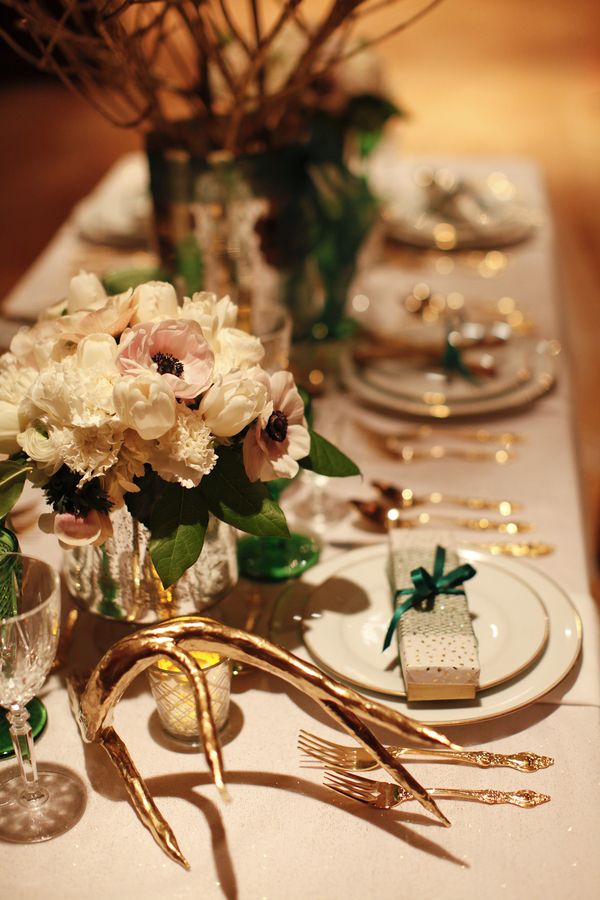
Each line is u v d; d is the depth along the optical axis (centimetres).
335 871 79
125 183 241
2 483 85
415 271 205
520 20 840
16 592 86
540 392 152
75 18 127
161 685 88
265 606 109
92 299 95
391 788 85
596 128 553
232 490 87
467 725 92
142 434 80
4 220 435
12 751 91
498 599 104
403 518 123
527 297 190
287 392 91
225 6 123
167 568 84
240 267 153
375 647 99
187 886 78
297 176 150
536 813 83
